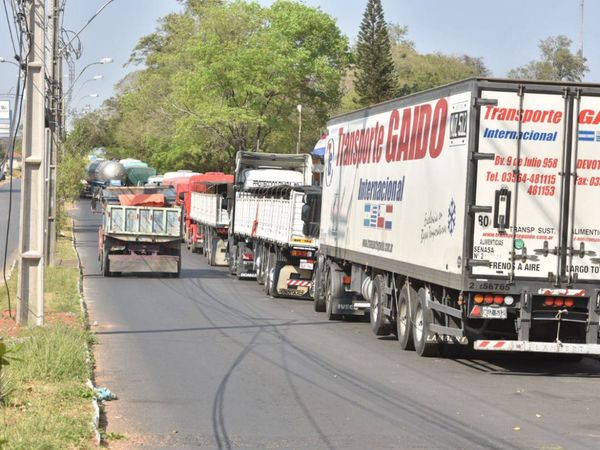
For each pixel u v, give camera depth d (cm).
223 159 15175
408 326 3284
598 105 2792
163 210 6203
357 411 2216
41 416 1900
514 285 2769
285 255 5216
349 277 4253
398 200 3388
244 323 4022
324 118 14225
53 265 6203
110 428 1983
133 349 3180
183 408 2217
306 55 13238
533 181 2775
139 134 19588
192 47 13150
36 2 3384
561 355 3291
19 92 3503
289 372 2772
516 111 2766
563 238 2788
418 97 3225
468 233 2753
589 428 2078
